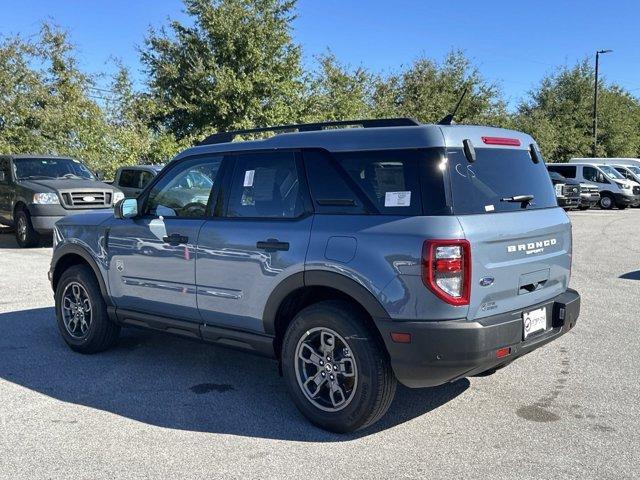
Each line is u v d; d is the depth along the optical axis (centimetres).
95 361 562
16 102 1886
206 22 2500
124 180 1662
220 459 371
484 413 441
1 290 863
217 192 479
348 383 402
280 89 2545
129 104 2458
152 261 509
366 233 386
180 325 495
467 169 391
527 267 409
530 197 428
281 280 421
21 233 1338
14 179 1363
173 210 509
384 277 374
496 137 424
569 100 4300
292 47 2625
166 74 2562
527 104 4422
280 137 452
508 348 385
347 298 410
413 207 379
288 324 445
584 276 997
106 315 564
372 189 397
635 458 370
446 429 414
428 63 3428
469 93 3366
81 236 572
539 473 352
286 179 439
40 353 584
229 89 2436
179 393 482
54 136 1998
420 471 355
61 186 1315
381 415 401
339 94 2712
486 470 355
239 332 460
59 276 613
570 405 455
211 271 466
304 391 418
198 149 504
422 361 367
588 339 627
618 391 483
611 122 4419
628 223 2027
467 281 364
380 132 405
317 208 418
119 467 361
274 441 396
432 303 362
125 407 453
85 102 2089
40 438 399
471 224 371
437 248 360
